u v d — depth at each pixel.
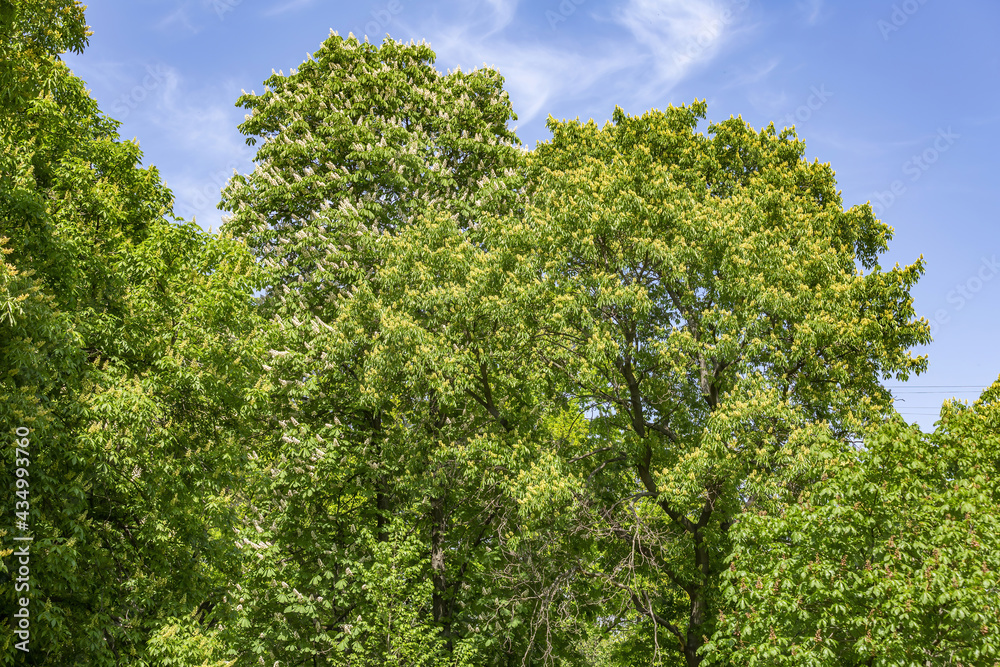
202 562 16.81
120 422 14.73
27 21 14.73
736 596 13.61
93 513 14.98
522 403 22.33
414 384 19.48
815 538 13.08
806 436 15.91
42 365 12.95
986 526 12.20
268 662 18.59
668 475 17.05
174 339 16.67
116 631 14.10
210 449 17.19
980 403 17.56
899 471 12.95
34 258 14.06
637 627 20.73
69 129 18.12
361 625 18.06
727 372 18.14
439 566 21.16
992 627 11.07
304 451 19.94
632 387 19.36
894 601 11.38
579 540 19.16
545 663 18.19
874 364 19.50
